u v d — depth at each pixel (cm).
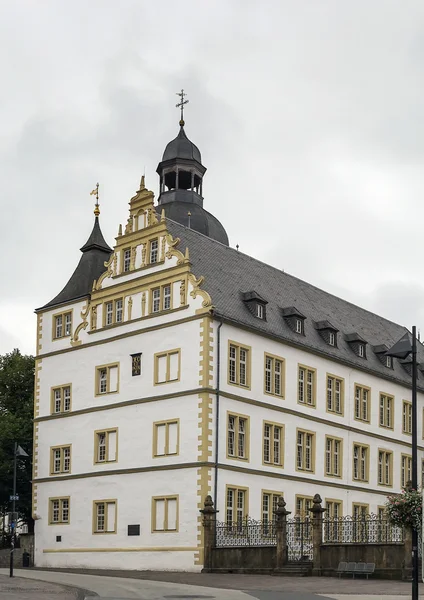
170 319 5472
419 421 7288
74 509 5778
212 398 5206
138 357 5622
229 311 5503
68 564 5716
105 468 5644
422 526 2870
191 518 5078
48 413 6144
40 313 6425
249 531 4878
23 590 3128
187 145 7812
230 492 5244
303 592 3347
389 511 3262
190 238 6003
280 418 5728
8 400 7312
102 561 5503
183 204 7612
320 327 6462
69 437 5944
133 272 5784
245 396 5453
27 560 5969
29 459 7044
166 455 5300
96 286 6009
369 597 3034
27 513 7262
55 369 6178
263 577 4278
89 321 6006
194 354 5288
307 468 5928
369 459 6581
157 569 5169
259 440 5522
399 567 4034
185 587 3584
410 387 7219
